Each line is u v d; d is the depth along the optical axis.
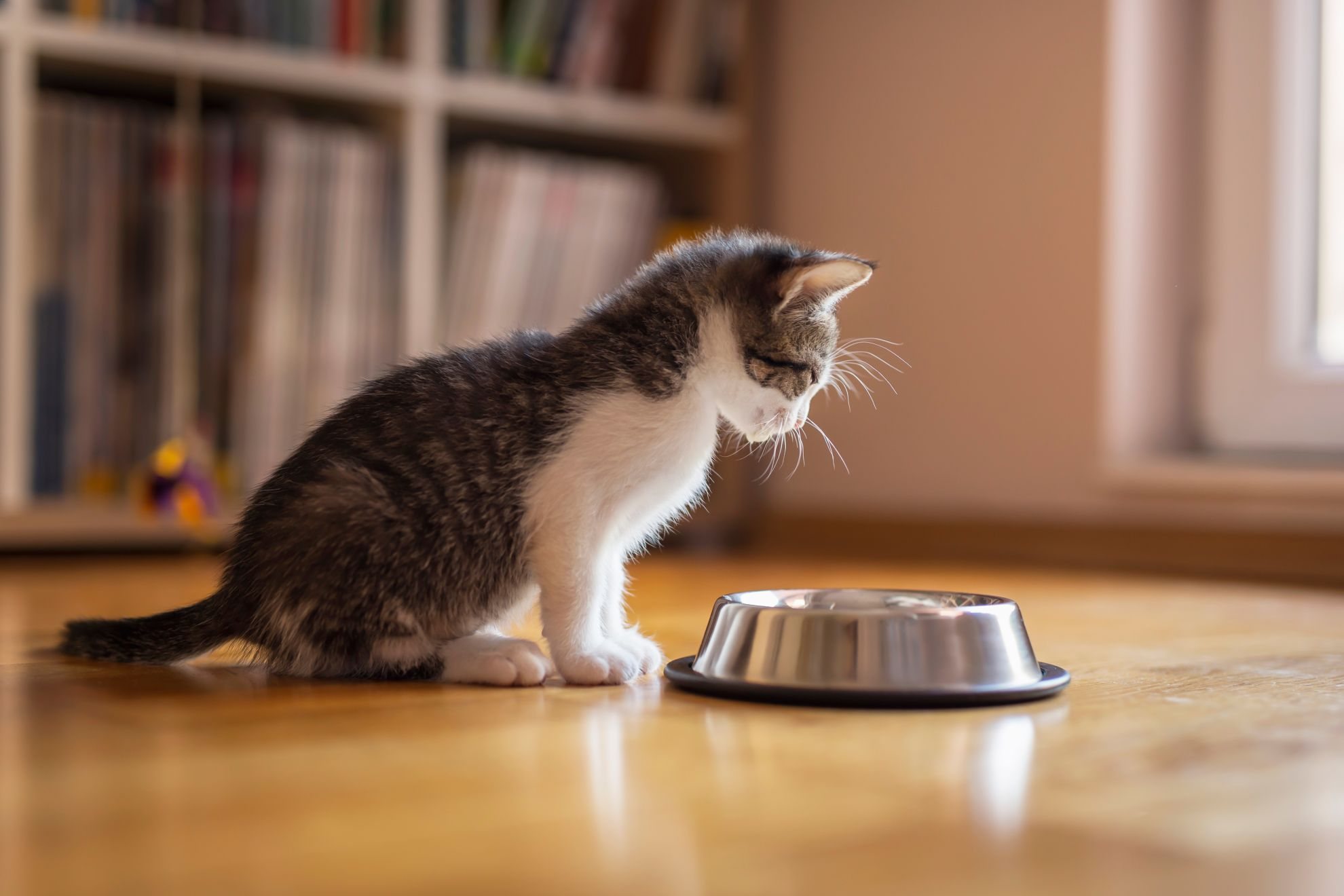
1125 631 1.74
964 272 2.96
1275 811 0.80
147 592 2.15
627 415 1.32
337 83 2.88
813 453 3.33
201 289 2.85
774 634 1.20
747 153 3.40
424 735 1.02
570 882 0.65
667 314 1.37
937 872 0.67
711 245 1.48
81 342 2.77
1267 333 2.62
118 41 2.69
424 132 2.96
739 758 0.94
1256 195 2.62
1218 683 1.30
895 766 0.91
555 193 3.15
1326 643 1.62
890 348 3.13
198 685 1.29
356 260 2.96
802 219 3.38
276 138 2.86
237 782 0.86
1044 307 2.79
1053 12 2.75
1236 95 2.65
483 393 1.34
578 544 1.31
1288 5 2.55
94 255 2.77
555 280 3.17
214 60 2.77
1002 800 0.82
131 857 0.69
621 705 1.16
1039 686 1.19
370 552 1.29
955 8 2.96
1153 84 2.69
